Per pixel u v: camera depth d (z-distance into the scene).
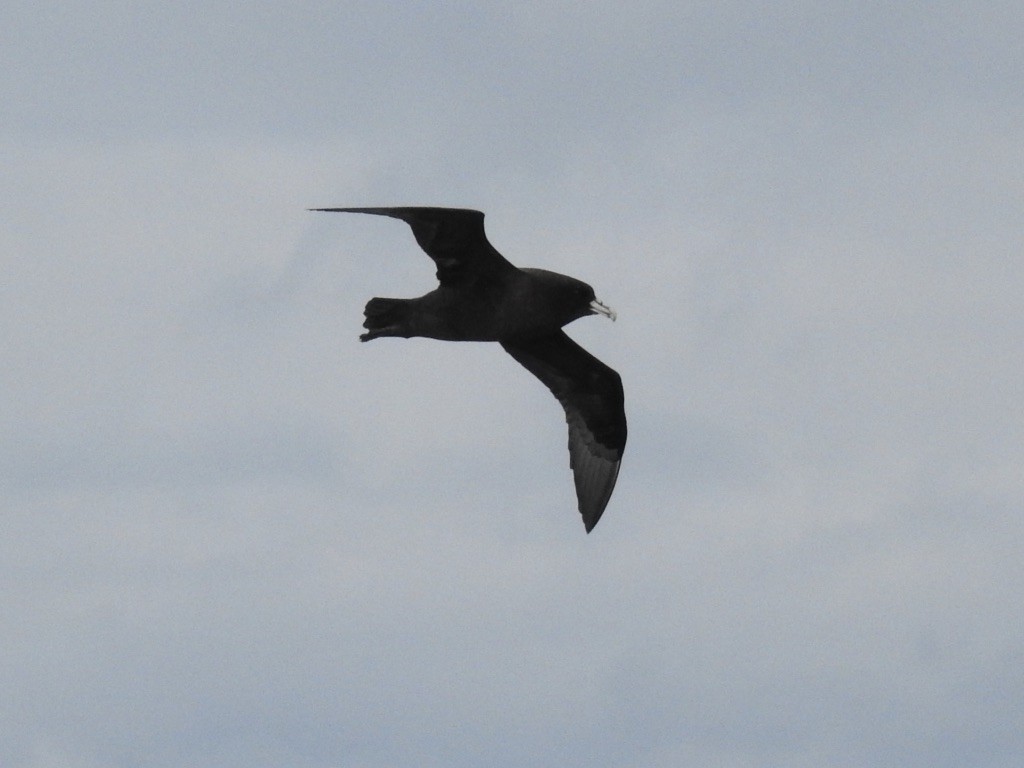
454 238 19.84
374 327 20.72
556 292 20.36
